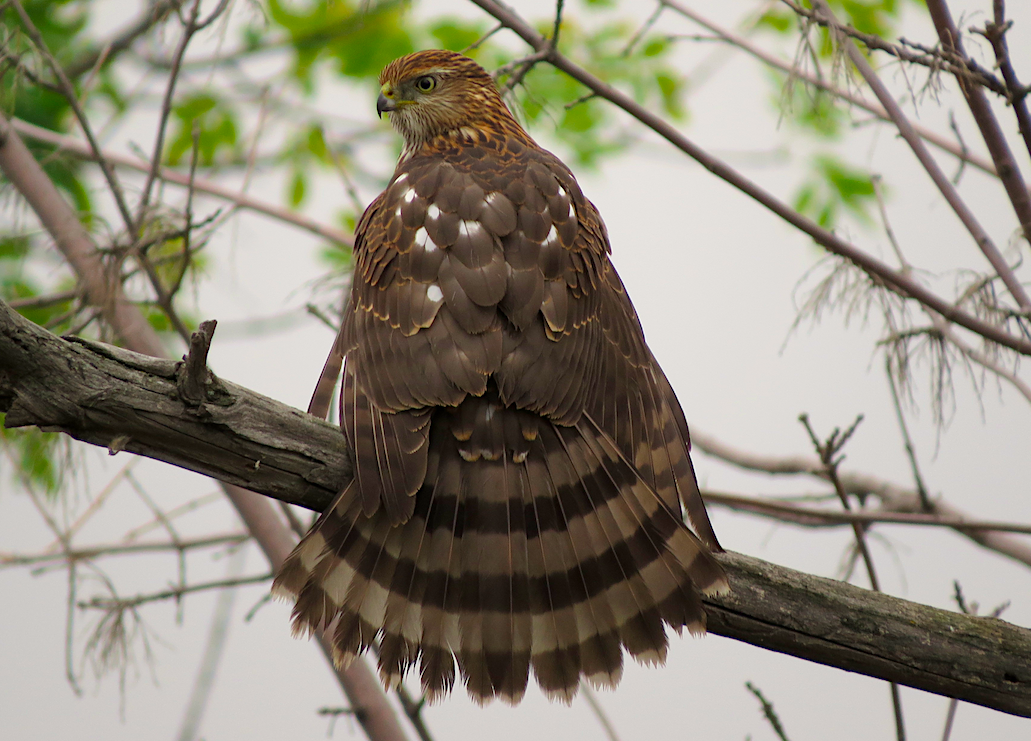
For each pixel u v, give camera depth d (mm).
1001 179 8734
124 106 13492
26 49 9609
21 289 12148
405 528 6527
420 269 6867
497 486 6566
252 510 9320
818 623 6922
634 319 7562
